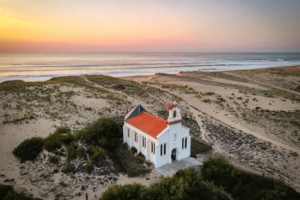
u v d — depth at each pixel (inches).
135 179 1112.8
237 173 1173.7
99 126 1563.7
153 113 2229.3
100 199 894.4
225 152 1528.1
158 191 934.4
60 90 2439.7
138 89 3090.6
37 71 5442.9
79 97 2287.2
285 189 1051.9
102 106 2133.4
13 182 995.3
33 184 1000.2
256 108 2479.1
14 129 1457.9
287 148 1606.8
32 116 1672.0
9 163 1113.4
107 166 1184.8
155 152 1213.1
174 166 1247.5
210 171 1154.0
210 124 2044.8
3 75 4549.7
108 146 1411.2
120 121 1840.6
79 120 1759.4
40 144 1227.9
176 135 1282.0
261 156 1481.3
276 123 2075.5
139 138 1366.9
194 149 1525.6
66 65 7096.5
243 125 2041.1
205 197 954.7
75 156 1200.2
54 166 1122.7
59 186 1005.8
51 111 1860.2
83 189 1003.9
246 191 1058.1
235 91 3253.0
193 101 2733.8
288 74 5078.7
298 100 2822.3
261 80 4515.3
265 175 1238.3
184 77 4731.8
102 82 3452.3
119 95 2650.1
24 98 2071.9
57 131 1427.2
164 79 4414.4
